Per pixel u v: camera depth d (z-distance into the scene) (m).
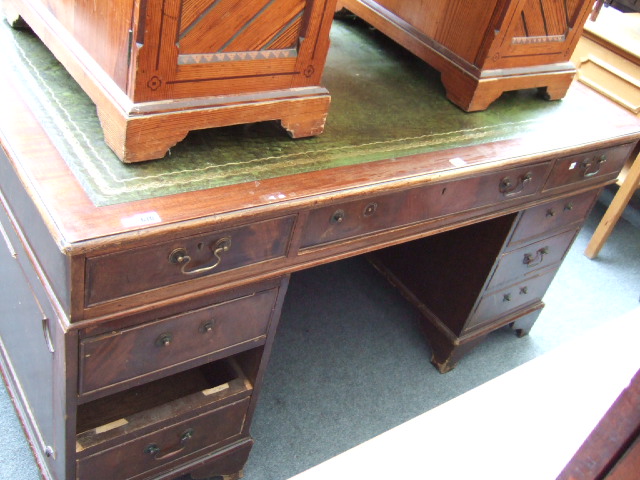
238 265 1.00
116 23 0.88
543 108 1.55
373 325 1.92
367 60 1.56
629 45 2.19
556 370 0.61
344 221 1.10
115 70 0.92
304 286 2.01
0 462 1.28
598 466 0.39
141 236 0.83
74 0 0.97
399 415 1.64
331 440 1.53
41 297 0.98
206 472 1.32
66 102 1.04
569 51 1.53
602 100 1.70
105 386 1.00
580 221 1.75
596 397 0.59
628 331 0.66
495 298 1.73
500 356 1.92
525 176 1.37
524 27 1.38
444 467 0.53
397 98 1.41
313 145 1.14
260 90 1.03
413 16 1.50
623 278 2.38
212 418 1.23
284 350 1.75
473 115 1.42
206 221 0.88
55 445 1.10
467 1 1.35
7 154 0.91
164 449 1.20
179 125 0.96
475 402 0.58
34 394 1.18
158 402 1.23
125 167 0.94
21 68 1.10
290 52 1.03
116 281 0.87
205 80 0.96
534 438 0.55
